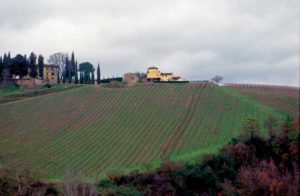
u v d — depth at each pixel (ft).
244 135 291.79
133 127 380.17
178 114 406.82
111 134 364.99
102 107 444.55
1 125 388.78
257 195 196.03
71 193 184.55
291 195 186.70
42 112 429.79
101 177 262.26
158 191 225.56
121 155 312.50
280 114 387.55
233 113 398.21
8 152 317.83
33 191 216.95
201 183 234.99
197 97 460.14
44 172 274.98
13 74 650.02
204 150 295.28
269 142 261.03
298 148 238.89
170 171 251.80
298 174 196.95
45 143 344.28
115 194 217.56
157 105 439.22
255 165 231.09
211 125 365.81
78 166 290.76
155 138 345.92
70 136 362.53
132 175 249.34
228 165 250.16
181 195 226.17
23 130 376.07
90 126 388.78
